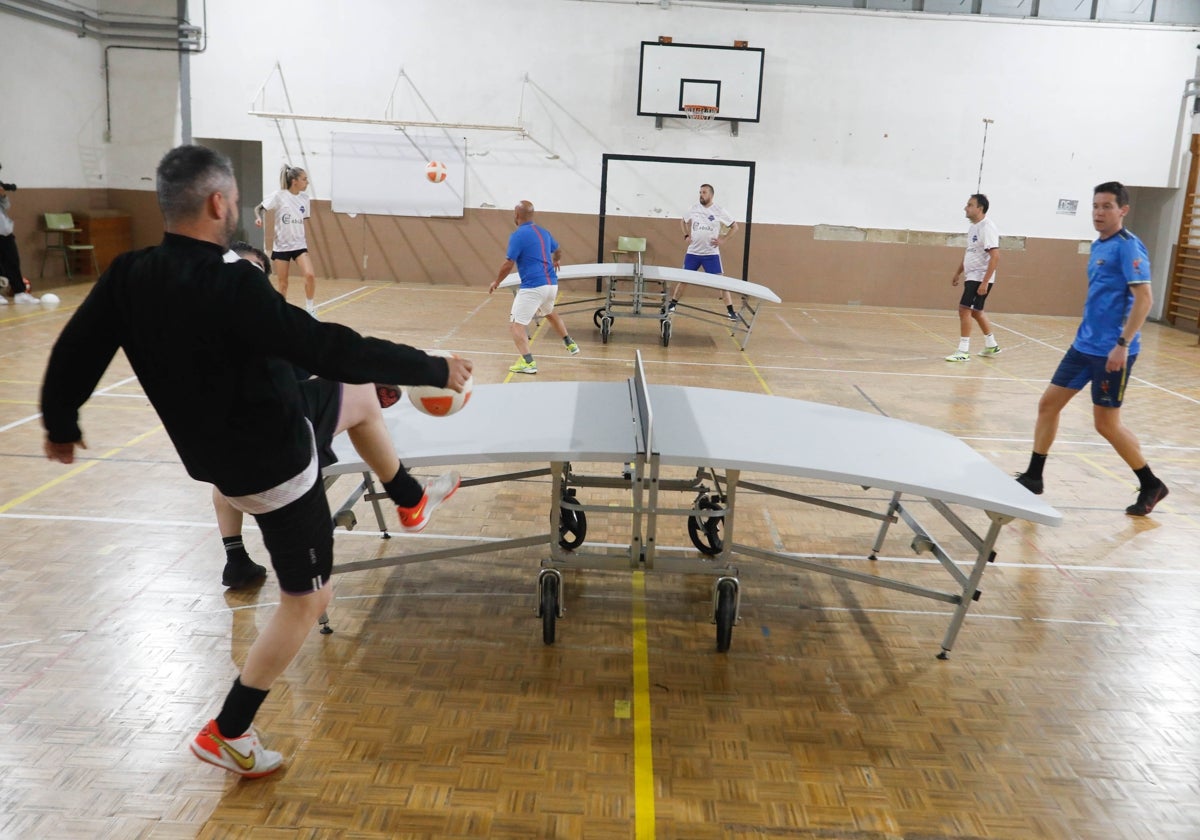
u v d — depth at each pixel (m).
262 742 2.51
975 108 13.52
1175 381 8.67
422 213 13.99
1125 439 4.62
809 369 8.48
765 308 13.40
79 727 2.53
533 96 13.66
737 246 14.05
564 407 3.62
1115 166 13.54
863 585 3.74
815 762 2.53
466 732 2.60
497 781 2.38
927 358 9.48
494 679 2.90
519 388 4.01
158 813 2.21
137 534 3.90
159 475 4.67
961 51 13.37
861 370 8.56
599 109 13.68
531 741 2.57
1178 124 13.37
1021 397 7.56
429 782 2.37
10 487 4.41
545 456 2.92
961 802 2.38
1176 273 13.34
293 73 13.65
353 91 13.67
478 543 4.01
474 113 13.71
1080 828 2.30
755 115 13.56
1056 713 2.84
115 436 5.35
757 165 13.80
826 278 14.11
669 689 2.88
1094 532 4.46
